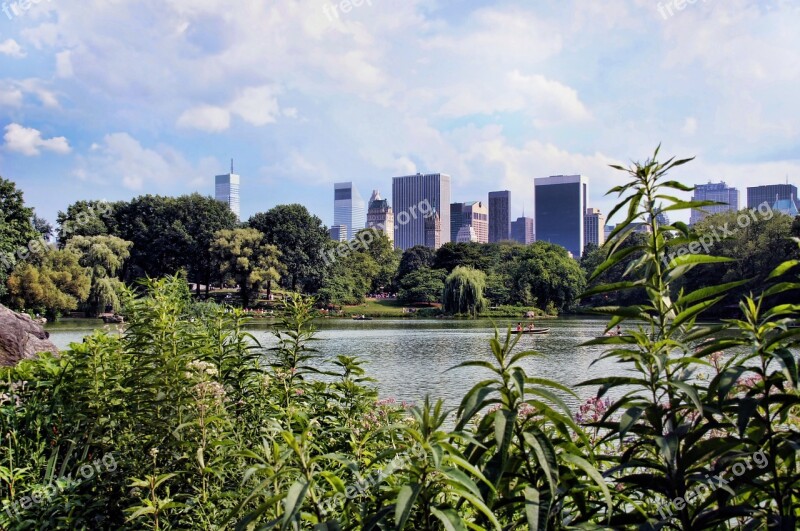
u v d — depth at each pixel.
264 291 75.38
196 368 3.94
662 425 1.93
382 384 17.58
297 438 1.94
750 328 1.91
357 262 92.50
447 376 19.16
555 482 1.59
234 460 3.59
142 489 3.63
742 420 1.68
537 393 1.77
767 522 1.76
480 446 1.71
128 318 4.74
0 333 6.80
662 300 2.05
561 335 41.75
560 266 82.00
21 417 4.57
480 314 74.12
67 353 5.05
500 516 2.00
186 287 5.17
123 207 78.00
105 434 4.29
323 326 55.94
